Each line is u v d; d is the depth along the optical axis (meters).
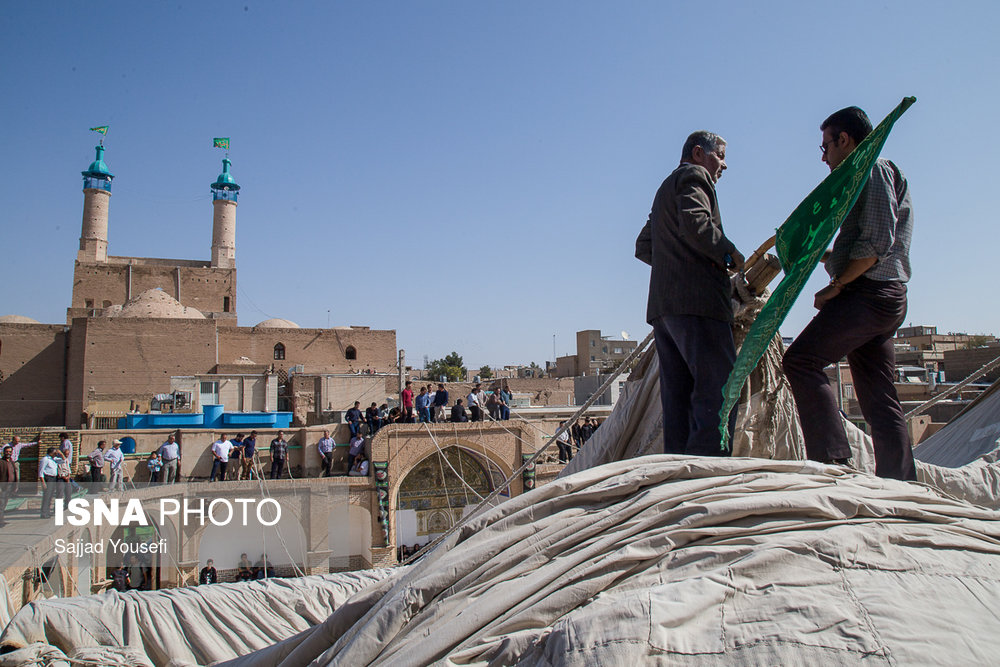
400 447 25.41
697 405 2.65
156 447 24.05
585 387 38.78
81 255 53.97
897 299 2.65
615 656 1.48
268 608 4.80
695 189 2.73
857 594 1.61
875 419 2.93
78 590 15.33
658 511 1.93
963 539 1.86
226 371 41.28
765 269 3.05
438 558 2.06
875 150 2.08
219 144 58.47
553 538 1.96
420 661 1.71
